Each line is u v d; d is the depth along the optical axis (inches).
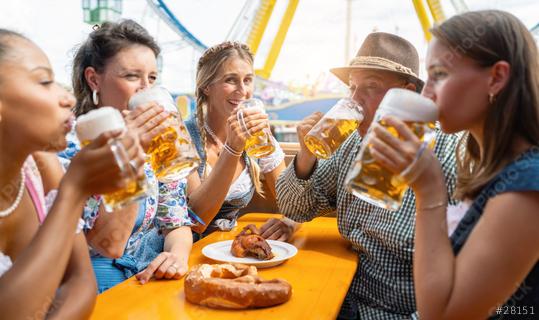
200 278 41.3
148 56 60.2
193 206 71.4
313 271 52.0
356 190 35.1
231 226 75.4
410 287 54.5
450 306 31.5
